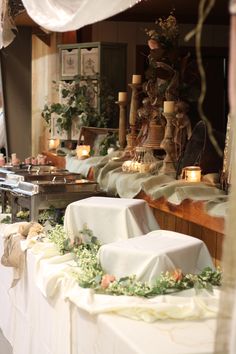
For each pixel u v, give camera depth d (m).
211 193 2.85
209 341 1.89
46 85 6.33
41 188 3.50
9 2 4.26
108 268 2.52
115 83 5.41
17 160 4.79
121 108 4.47
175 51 3.65
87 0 2.59
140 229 2.94
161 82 3.72
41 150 6.42
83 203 3.04
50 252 2.88
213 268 2.51
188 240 2.55
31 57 6.18
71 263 2.78
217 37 6.25
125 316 2.09
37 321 2.85
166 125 3.56
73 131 5.45
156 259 2.36
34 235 3.17
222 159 3.16
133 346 1.85
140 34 6.24
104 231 2.98
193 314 2.07
